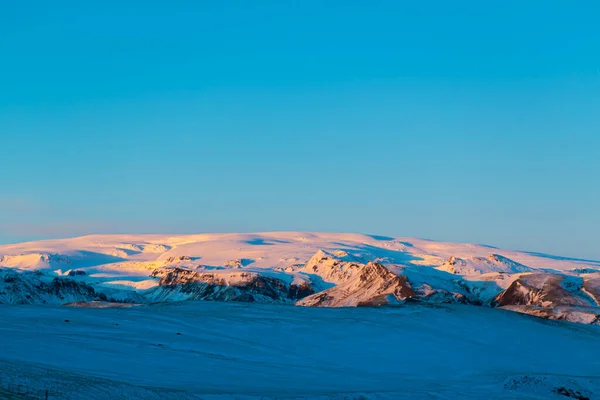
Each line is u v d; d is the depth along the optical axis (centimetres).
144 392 5806
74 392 5394
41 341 8025
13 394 5022
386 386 8162
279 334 10706
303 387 7431
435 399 7769
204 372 7588
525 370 9969
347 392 7294
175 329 10138
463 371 9650
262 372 8031
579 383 9100
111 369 7100
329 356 9838
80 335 8744
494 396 8269
